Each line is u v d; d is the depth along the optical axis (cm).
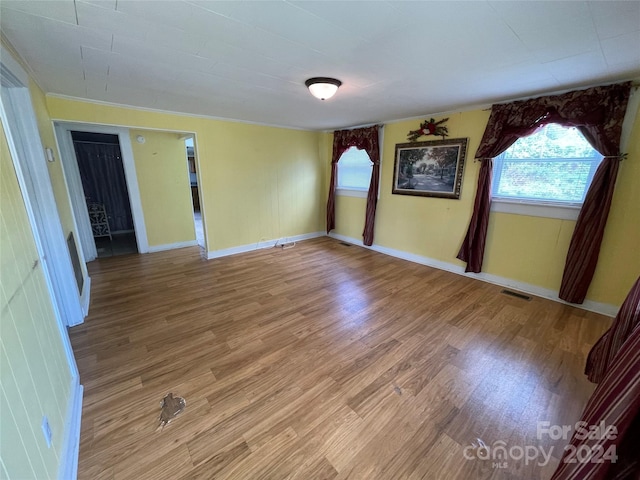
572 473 75
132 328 242
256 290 322
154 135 444
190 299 298
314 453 137
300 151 512
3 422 81
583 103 248
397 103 311
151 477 125
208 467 130
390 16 137
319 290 323
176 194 483
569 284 278
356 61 194
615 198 252
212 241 433
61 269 232
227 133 417
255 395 172
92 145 570
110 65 203
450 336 235
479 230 341
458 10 131
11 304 99
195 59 192
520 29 149
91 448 137
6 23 143
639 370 65
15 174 130
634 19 137
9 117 193
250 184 459
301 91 267
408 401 169
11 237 110
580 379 188
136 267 394
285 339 229
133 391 173
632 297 110
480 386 182
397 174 429
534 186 303
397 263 419
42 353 124
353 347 220
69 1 125
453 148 357
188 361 202
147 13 136
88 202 538
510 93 270
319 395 173
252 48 175
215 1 126
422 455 137
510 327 249
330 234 579
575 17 136
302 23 145
